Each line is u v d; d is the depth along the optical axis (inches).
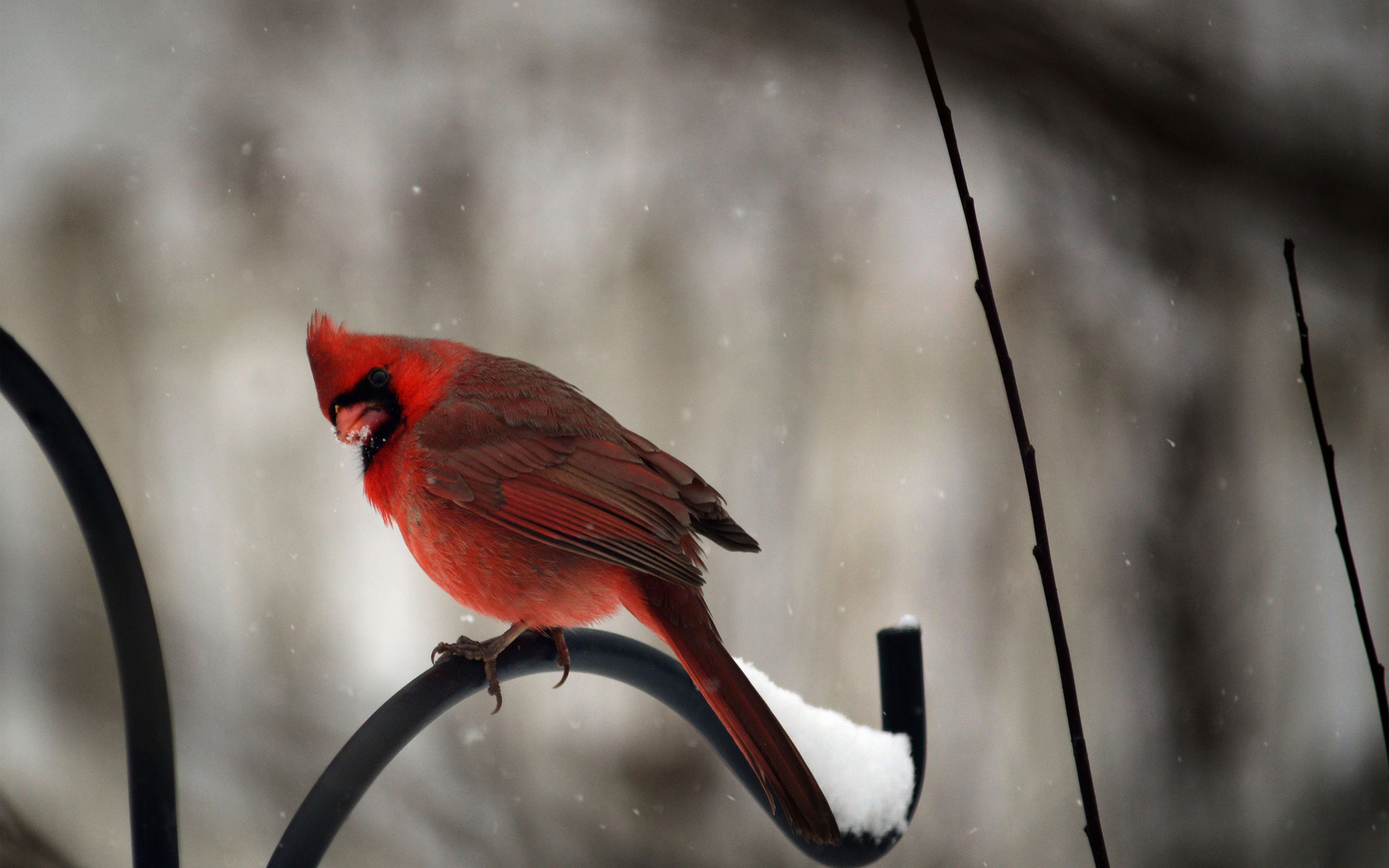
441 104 454.9
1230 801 410.6
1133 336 447.8
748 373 436.5
